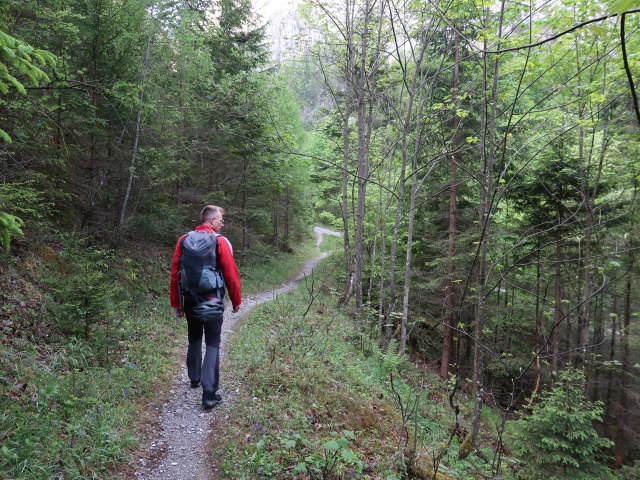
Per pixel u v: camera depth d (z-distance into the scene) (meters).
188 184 15.91
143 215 10.45
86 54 8.42
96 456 3.12
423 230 14.56
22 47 2.85
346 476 3.32
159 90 10.88
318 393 5.03
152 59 10.48
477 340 5.95
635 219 10.27
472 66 9.04
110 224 9.87
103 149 9.74
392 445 4.34
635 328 11.55
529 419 7.21
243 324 8.44
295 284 18.48
